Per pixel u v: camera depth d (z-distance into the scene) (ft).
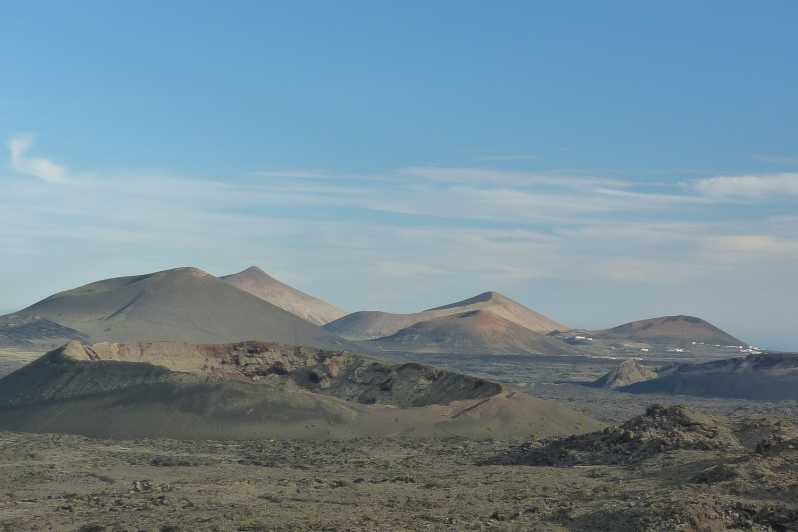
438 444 508.94
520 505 260.21
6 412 581.12
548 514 237.86
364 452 472.03
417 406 626.23
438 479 343.46
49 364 622.13
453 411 570.46
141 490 321.11
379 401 641.40
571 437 430.61
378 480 342.85
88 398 572.10
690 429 397.19
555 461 401.29
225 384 565.53
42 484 352.69
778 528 212.64
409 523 227.61
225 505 271.90
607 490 280.92
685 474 296.92
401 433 539.70
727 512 217.56
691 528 208.33
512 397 586.86
